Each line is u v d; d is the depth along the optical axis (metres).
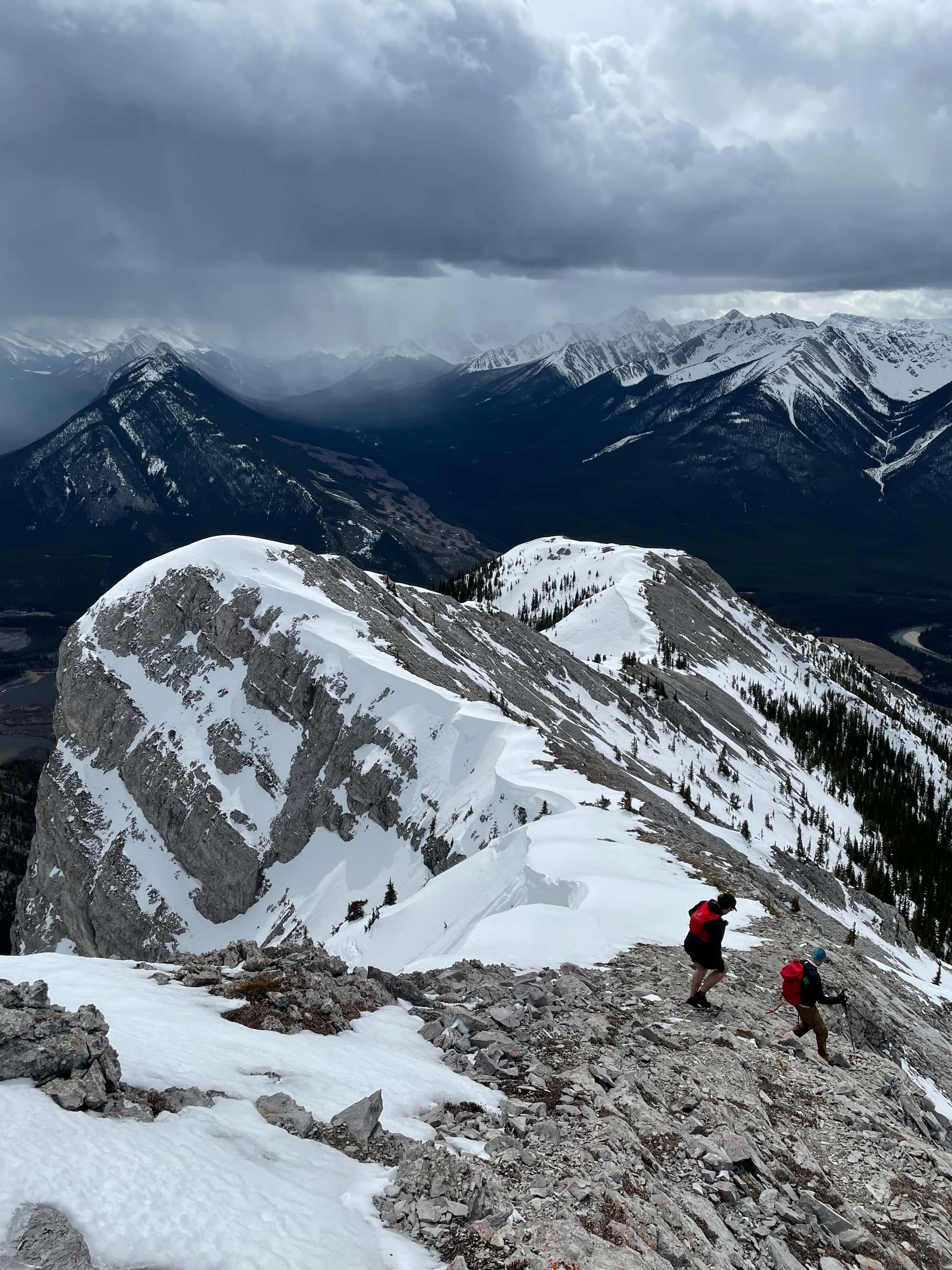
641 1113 14.41
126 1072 11.43
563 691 180.25
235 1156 9.96
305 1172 10.12
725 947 30.77
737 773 192.88
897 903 177.50
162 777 130.00
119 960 19.38
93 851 131.62
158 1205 8.49
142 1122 10.10
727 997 23.98
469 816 84.38
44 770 148.88
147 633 149.38
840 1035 25.19
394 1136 11.49
